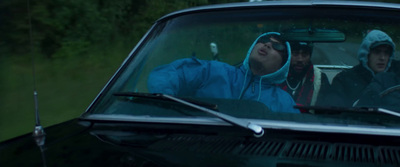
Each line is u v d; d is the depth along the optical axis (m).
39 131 1.95
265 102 2.11
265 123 1.83
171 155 1.64
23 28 8.85
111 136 1.87
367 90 2.07
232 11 2.36
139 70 2.27
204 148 1.70
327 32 2.18
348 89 2.10
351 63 2.15
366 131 1.77
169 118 1.93
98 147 1.74
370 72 2.12
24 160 1.67
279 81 2.17
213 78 2.25
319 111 1.87
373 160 1.61
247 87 2.19
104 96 2.18
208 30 2.36
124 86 2.20
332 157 1.62
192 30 2.38
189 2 14.92
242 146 1.71
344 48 2.17
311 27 2.19
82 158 1.64
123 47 11.94
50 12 10.05
